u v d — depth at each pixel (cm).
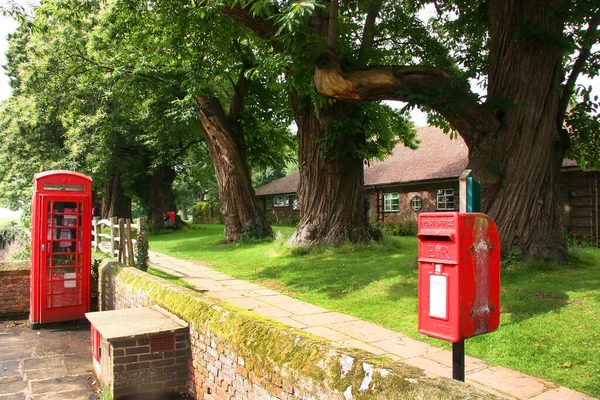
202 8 1091
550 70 966
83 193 871
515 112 963
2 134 2864
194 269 1282
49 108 2200
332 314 772
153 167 2667
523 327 611
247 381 364
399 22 1445
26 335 772
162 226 2903
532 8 955
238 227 1889
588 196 1595
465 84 897
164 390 484
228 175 1875
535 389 455
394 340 628
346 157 1421
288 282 1031
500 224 959
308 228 1429
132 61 1920
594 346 534
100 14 1838
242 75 1856
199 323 461
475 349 570
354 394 256
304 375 295
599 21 987
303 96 1384
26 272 904
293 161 2923
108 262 911
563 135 1030
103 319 527
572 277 834
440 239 285
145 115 2350
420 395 227
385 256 1238
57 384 547
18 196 3198
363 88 943
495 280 295
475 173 976
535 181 957
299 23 805
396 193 2380
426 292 293
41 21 1321
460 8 1198
